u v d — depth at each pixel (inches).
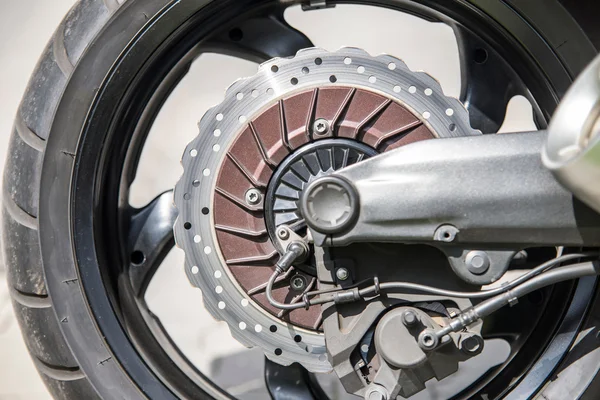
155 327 46.1
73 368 41.9
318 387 50.5
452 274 37.3
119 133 42.9
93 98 41.3
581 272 35.4
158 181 68.6
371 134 40.3
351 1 44.8
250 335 41.2
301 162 40.4
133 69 41.7
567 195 33.7
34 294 41.9
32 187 41.8
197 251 41.3
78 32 42.1
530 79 42.1
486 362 58.7
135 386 41.6
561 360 40.4
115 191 44.0
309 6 45.3
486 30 42.6
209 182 41.4
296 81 41.5
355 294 36.7
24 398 59.8
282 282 40.6
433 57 68.9
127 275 44.6
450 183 34.3
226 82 70.4
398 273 37.5
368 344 38.1
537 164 33.9
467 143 34.8
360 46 69.7
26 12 71.1
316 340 40.9
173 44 42.8
